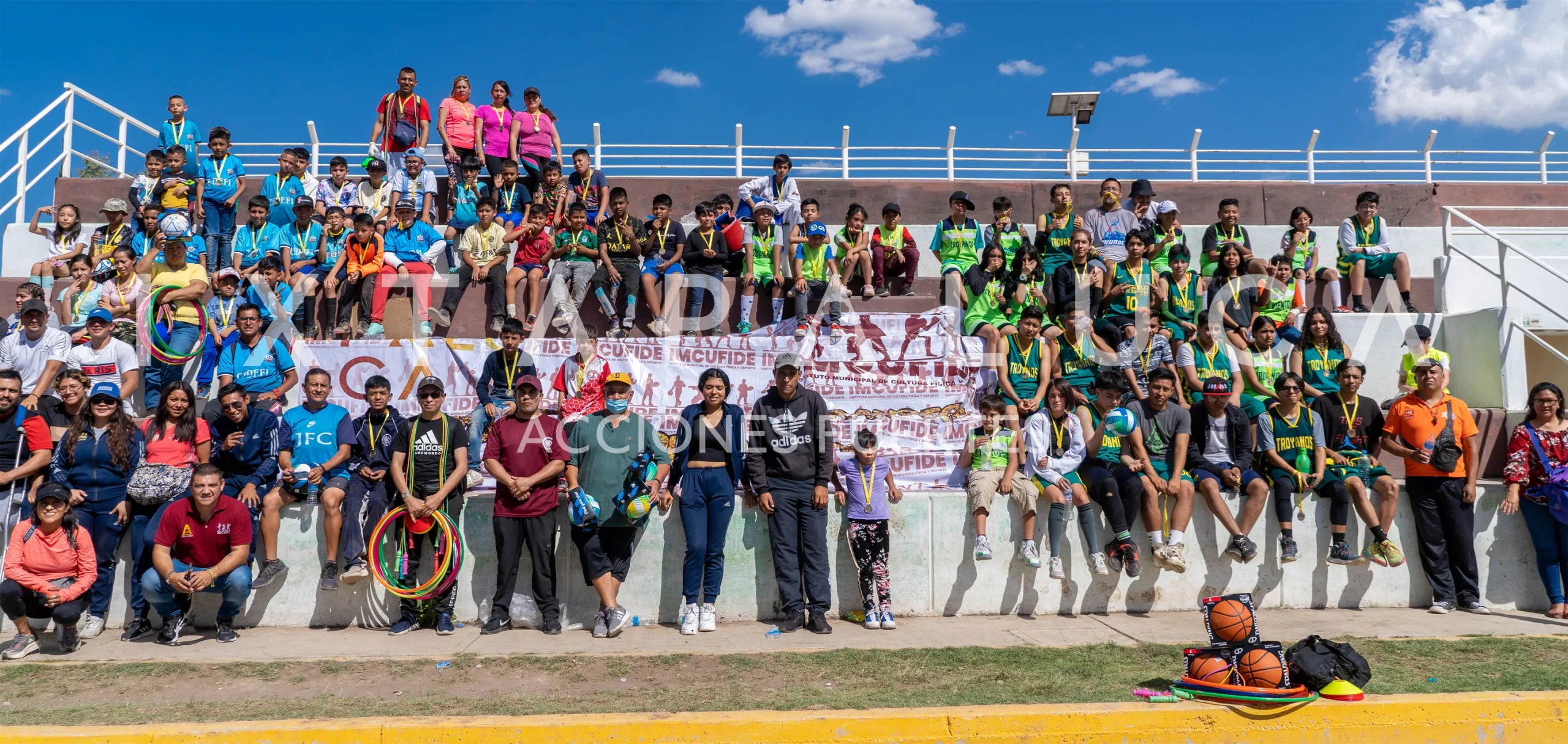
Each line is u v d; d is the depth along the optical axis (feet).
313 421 25.43
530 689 19.21
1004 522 26.66
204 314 31.71
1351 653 17.92
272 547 24.49
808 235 35.91
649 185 46.14
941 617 26.32
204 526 22.71
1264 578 27.07
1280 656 17.75
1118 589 26.78
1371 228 38.58
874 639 23.57
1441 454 26.66
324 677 20.02
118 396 27.73
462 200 38.68
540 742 16.35
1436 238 43.01
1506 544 27.32
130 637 23.36
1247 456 27.12
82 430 23.76
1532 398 26.55
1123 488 26.14
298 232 36.22
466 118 42.06
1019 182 46.85
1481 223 47.65
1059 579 26.63
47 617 22.20
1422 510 27.12
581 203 35.96
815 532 24.82
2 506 23.98
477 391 28.27
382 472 24.61
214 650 22.39
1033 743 16.85
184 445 24.36
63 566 21.91
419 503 23.81
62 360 28.84
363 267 33.06
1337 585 27.25
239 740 16.30
